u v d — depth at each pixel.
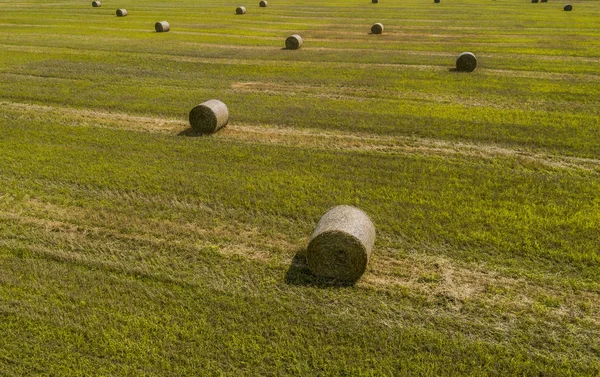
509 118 14.63
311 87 18.41
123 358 6.11
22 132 13.64
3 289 7.30
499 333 6.45
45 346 6.30
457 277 7.55
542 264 7.77
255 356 6.14
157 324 6.64
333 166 11.51
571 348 6.22
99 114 15.40
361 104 16.23
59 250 8.23
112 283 7.45
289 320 6.73
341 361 6.04
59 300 7.09
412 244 8.37
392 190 10.30
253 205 9.70
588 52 23.97
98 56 23.30
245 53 24.53
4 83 18.59
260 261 7.98
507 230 8.68
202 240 8.55
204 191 10.25
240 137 13.49
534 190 10.14
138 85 18.55
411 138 13.30
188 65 21.78
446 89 17.98
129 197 10.02
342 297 7.20
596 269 7.62
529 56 23.48
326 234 7.39
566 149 12.37
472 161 11.77
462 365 5.93
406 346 6.27
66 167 11.38
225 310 6.92
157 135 13.58
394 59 23.12
